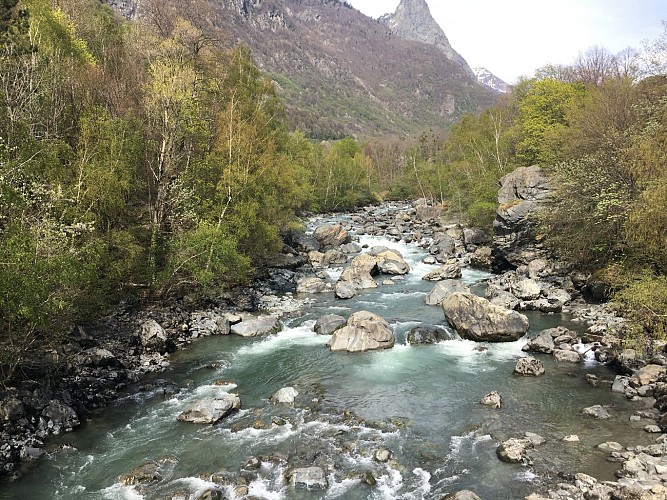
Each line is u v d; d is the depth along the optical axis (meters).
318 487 15.48
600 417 19.17
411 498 14.80
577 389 21.98
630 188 30.62
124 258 28.55
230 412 20.83
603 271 33.19
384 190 143.75
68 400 20.58
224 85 50.00
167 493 15.28
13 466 16.53
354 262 47.22
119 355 25.70
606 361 24.77
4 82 26.36
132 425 19.69
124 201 30.22
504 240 44.78
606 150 34.47
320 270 49.56
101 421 19.98
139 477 15.98
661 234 25.53
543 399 21.17
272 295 40.34
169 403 21.66
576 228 37.03
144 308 32.12
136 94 38.69
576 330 29.31
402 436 18.62
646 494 13.31
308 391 22.92
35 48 30.09
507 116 80.56
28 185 21.84
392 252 51.59
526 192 43.94
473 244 57.88
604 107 39.62
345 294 39.59
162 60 39.94
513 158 66.62
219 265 33.97
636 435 17.64
